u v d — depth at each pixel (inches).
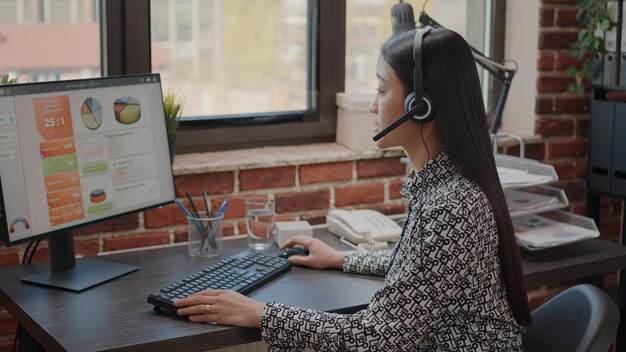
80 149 77.9
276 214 105.1
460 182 64.2
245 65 108.2
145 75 83.3
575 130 121.9
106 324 68.6
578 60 120.2
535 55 118.4
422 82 64.5
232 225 103.0
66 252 80.5
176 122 95.0
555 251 93.0
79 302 73.5
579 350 65.4
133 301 73.8
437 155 66.4
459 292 63.1
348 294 76.0
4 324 93.7
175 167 98.5
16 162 73.0
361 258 81.6
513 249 65.4
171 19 102.9
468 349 64.6
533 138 118.3
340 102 111.7
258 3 107.5
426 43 64.7
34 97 74.0
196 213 87.9
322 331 65.1
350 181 109.0
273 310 67.2
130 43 100.4
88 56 99.6
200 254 86.7
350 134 110.0
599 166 113.1
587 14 113.9
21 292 76.0
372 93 115.9
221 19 105.7
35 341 77.0
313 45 112.0
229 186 102.0
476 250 62.4
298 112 112.2
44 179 75.2
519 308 66.2
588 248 94.2
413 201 68.7
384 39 115.6
